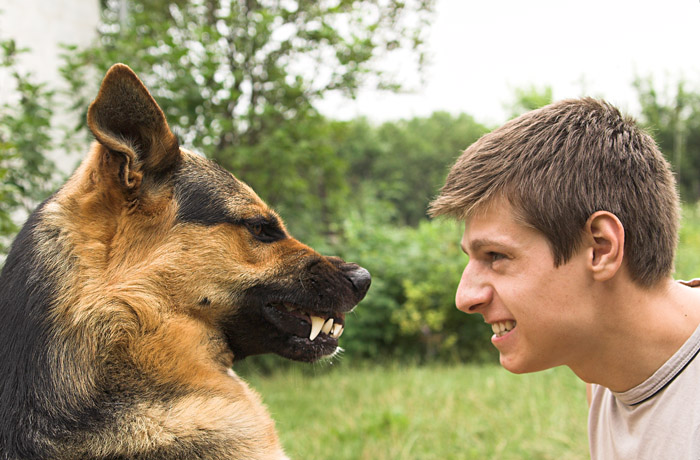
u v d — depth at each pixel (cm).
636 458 175
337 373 787
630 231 163
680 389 165
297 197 884
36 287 222
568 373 670
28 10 814
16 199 548
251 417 251
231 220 271
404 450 454
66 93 673
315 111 858
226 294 267
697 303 174
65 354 216
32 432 206
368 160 3120
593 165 165
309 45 877
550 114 178
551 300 167
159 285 246
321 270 295
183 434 226
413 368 794
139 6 933
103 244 237
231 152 809
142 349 234
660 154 181
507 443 464
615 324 168
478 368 802
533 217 165
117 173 238
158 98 706
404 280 905
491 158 176
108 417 218
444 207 186
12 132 555
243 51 841
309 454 473
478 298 178
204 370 252
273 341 288
